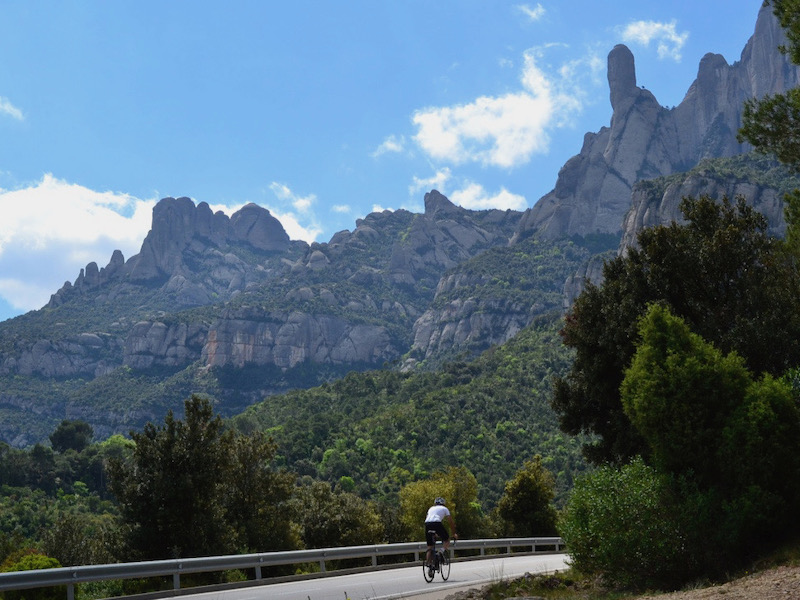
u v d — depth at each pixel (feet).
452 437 542.98
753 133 61.67
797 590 33.40
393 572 76.95
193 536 94.73
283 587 62.08
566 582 55.83
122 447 616.39
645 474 49.08
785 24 60.03
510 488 207.00
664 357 52.70
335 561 99.19
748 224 82.99
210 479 97.30
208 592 58.70
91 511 450.30
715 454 48.98
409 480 491.31
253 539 111.24
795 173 62.59
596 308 87.92
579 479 51.03
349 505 126.11
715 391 50.14
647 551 45.68
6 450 613.11
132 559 93.81
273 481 116.26
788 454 47.62
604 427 90.79
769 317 71.26
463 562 97.19
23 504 422.00
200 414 100.83
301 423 629.51
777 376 69.82
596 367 83.87
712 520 47.06
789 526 47.60
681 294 81.00
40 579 48.80
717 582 43.42
